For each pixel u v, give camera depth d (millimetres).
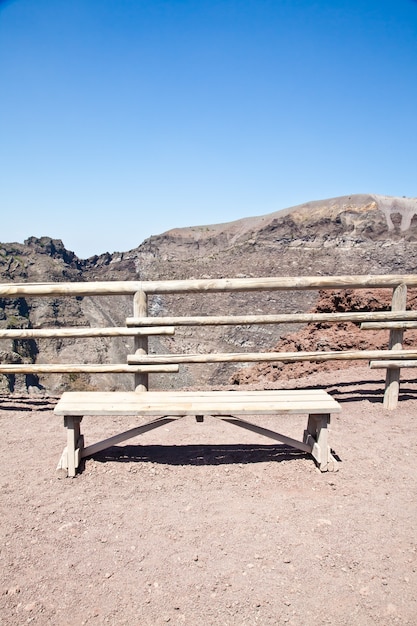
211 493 3650
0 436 4805
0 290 5172
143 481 3828
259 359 5379
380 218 113562
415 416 5199
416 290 8594
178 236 151875
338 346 8164
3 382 60750
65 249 155250
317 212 122812
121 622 2441
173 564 2850
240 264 114812
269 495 3611
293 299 75000
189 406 3895
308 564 2834
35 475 3924
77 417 3945
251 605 2535
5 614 2496
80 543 3045
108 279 145000
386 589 2633
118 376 66250
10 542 3049
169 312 75875
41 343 86000
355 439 4625
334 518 3295
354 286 5309
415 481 3809
